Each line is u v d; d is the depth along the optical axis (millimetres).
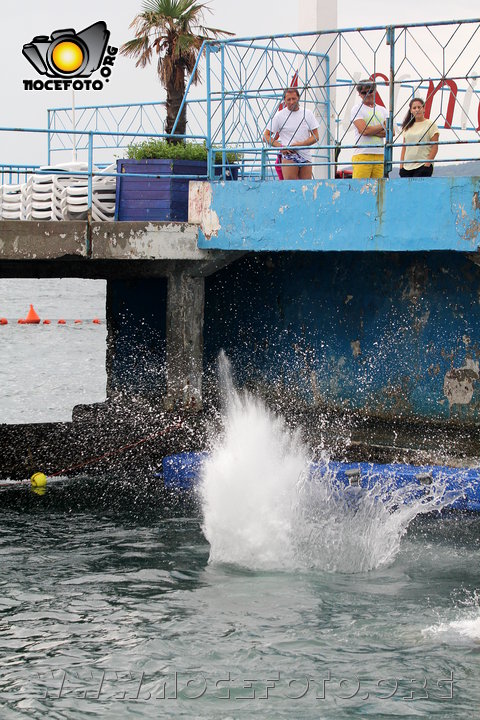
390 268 15422
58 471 15641
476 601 9555
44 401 26406
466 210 12273
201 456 14203
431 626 8930
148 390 18766
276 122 14766
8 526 12594
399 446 13773
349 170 17312
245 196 14070
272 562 10812
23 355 38438
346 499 12234
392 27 12656
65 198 15000
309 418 15789
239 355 17688
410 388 15273
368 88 13883
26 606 9547
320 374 16484
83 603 9617
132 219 15016
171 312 15688
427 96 14430
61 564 10891
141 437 15820
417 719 7277
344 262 16047
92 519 12906
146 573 10516
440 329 14828
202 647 8531
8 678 7965
